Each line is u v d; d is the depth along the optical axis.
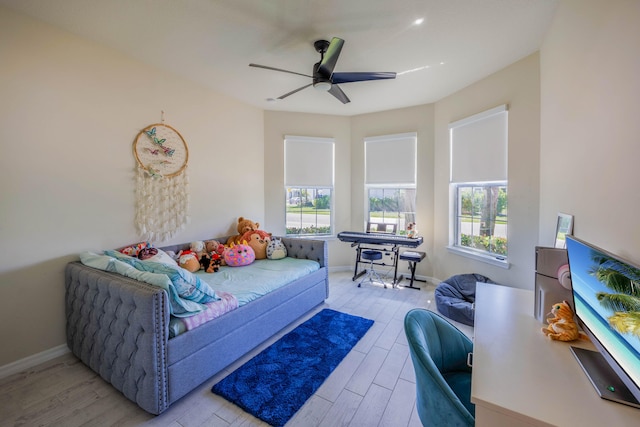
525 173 2.83
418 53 2.72
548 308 1.40
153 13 2.13
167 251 3.03
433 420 1.09
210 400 1.80
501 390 0.93
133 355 1.69
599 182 1.35
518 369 1.04
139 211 2.88
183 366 1.77
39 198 2.22
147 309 1.61
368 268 4.85
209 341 1.94
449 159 3.84
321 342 2.50
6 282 2.08
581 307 1.17
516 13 2.13
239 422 1.63
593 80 1.43
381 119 4.55
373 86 3.51
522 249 2.88
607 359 0.96
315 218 4.85
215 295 2.09
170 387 1.69
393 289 3.96
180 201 3.26
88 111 2.49
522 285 2.89
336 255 4.91
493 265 3.24
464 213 3.77
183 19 2.21
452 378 1.44
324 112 4.62
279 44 2.57
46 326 2.27
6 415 1.67
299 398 1.80
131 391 1.71
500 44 2.57
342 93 3.04
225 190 3.84
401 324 2.87
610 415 0.82
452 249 3.82
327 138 4.71
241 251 3.31
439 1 2.00
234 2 2.01
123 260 2.27
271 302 2.55
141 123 2.88
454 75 3.21
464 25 2.28
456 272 3.81
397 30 2.34
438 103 4.02
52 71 2.27
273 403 1.75
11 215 2.10
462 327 2.82
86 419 1.65
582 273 1.14
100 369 1.96
